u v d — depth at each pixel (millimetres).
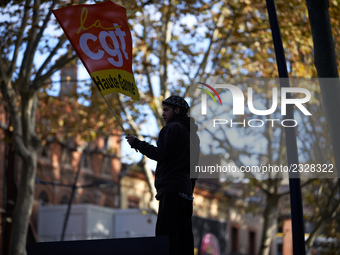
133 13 20719
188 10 24969
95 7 8953
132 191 52438
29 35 19656
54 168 44062
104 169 49531
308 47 23719
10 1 19172
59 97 30625
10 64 21125
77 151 45812
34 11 19438
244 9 24797
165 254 7262
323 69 10016
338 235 31938
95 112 29828
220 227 56094
